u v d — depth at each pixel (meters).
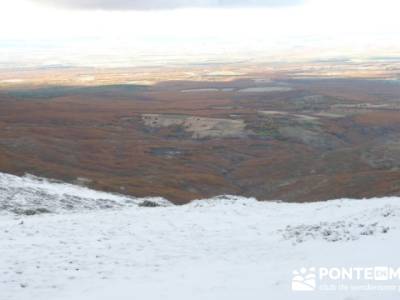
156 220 33.94
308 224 29.81
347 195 73.44
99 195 53.56
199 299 17.36
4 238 28.20
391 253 20.11
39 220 34.12
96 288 20.06
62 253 25.06
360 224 26.45
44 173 87.62
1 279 21.19
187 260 24.14
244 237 28.58
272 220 33.50
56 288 20.31
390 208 29.20
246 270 21.14
